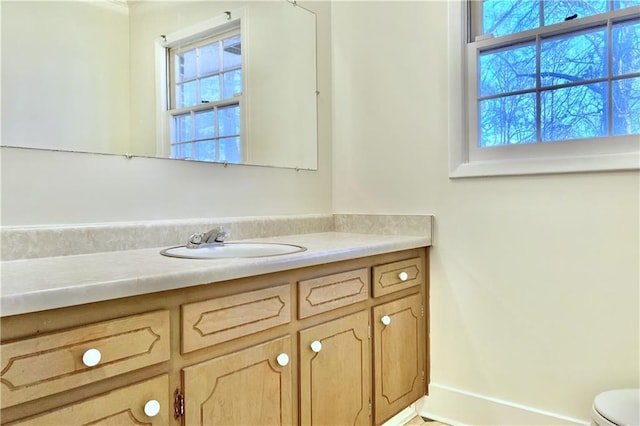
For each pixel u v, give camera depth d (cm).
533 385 174
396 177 211
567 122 169
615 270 156
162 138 162
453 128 192
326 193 233
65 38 137
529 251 174
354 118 226
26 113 129
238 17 190
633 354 154
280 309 130
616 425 125
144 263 115
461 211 191
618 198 156
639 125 155
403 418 197
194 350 107
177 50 168
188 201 170
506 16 183
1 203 123
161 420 100
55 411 83
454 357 193
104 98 146
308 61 223
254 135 196
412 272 190
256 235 192
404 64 208
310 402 140
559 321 168
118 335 92
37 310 80
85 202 140
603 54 161
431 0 200
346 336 155
